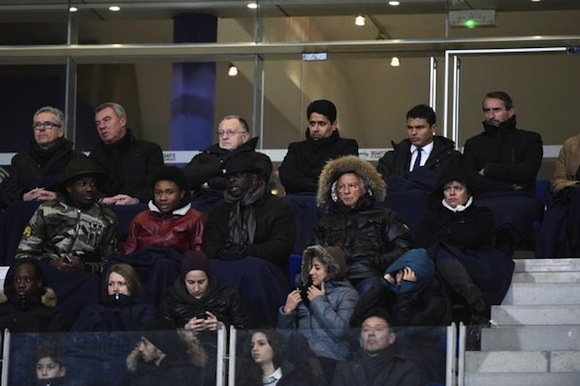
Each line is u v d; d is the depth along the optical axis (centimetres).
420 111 4659
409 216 4438
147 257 4169
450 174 4150
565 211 4412
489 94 4684
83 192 4312
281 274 4147
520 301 4084
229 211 4262
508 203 4453
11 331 3916
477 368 3584
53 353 3550
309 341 3481
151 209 4294
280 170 4681
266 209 4253
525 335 3641
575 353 3622
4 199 4684
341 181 4125
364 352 3466
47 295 3981
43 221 4297
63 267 4172
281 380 3481
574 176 4650
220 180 4616
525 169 4562
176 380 3509
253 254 4169
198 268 3894
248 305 4053
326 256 3869
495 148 4653
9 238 4509
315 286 3862
